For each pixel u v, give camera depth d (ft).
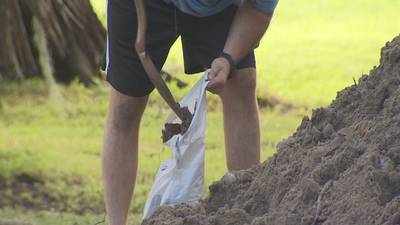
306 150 42.52
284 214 39.40
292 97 142.41
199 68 53.93
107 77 52.26
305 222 38.37
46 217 88.58
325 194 38.73
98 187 97.76
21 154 105.91
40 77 128.98
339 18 204.23
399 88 41.39
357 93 43.88
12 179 98.68
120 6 50.80
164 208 45.03
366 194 37.14
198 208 44.21
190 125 47.60
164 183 48.42
